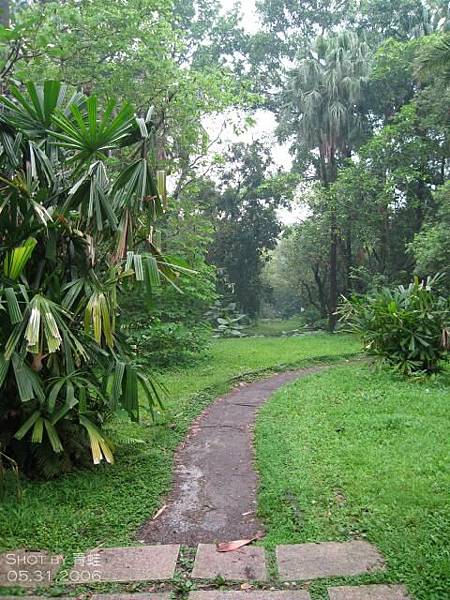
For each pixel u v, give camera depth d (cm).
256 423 585
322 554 293
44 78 771
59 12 773
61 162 445
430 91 1545
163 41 979
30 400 387
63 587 269
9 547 306
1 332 373
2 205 383
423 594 250
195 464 461
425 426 525
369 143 1727
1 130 404
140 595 261
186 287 1007
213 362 1061
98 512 354
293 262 2445
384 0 1953
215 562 291
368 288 1788
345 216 1792
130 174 423
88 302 389
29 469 411
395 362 830
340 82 1856
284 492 378
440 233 1317
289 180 2038
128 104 384
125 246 418
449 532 304
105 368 429
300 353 1207
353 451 455
